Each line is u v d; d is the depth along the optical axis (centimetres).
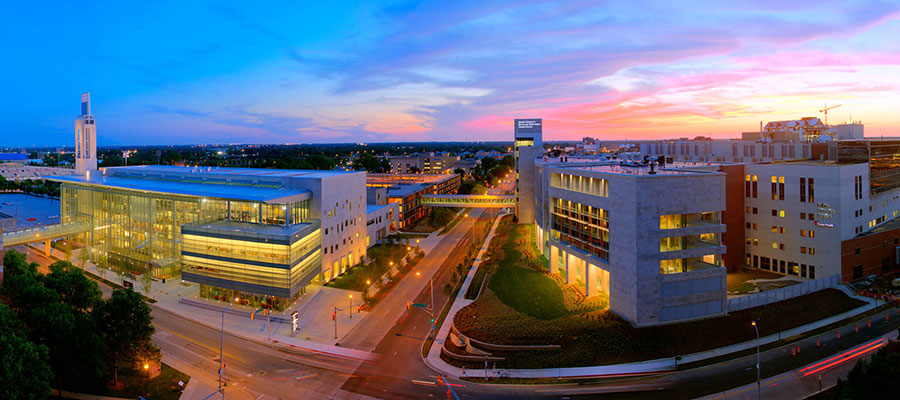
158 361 6019
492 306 8356
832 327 7325
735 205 9969
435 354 6769
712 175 7369
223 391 5750
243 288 8519
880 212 10050
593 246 8388
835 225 8812
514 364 6388
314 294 9162
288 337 7312
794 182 9325
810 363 6244
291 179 9994
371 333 7475
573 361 6388
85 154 15038
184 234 8944
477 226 16625
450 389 5806
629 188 7238
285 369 6322
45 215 16225
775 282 9106
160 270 9944
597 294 8706
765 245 9850
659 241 7181
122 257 10694
